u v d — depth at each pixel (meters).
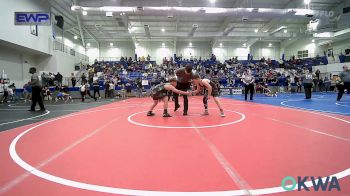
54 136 4.31
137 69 28.97
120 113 7.80
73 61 27.92
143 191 2.07
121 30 32.47
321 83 25.17
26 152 3.29
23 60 20.97
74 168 2.64
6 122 6.33
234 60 34.00
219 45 38.47
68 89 20.02
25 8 18.66
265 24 30.30
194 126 5.12
